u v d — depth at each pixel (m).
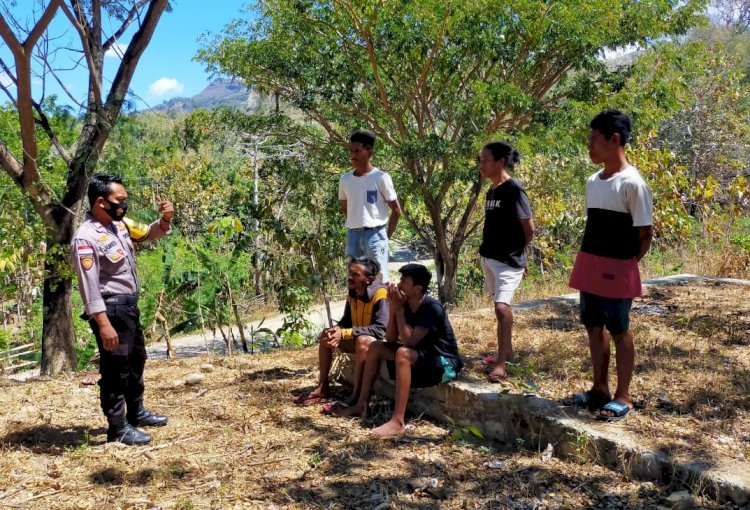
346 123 12.48
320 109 12.21
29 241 8.94
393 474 3.93
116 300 4.32
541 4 10.16
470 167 10.85
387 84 11.57
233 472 4.05
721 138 17.16
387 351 4.83
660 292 7.90
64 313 9.02
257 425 4.81
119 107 8.92
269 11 11.14
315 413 5.01
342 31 10.96
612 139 3.96
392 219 5.91
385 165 11.48
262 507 3.61
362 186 5.72
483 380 4.80
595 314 4.13
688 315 6.75
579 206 14.43
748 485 3.27
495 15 10.38
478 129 11.23
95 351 10.43
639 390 4.60
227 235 9.32
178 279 10.38
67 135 12.88
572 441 3.99
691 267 10.55
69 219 8.89
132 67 9.02
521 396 4.38
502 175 4.98
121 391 4.50
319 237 8.98
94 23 8.85
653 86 11.30
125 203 4.33
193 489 3.85
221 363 6.66
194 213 21.27
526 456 4.09
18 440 4.69
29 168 8.53
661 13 10.87
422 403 4.96
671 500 3.37
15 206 8.48
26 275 13.74
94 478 4.02
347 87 11.44
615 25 10.47
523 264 5.02
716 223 12.47
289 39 11.31
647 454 3.65
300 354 6.88
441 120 12.52
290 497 3.70
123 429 4.54
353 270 5.08
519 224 4.89
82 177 8.82
